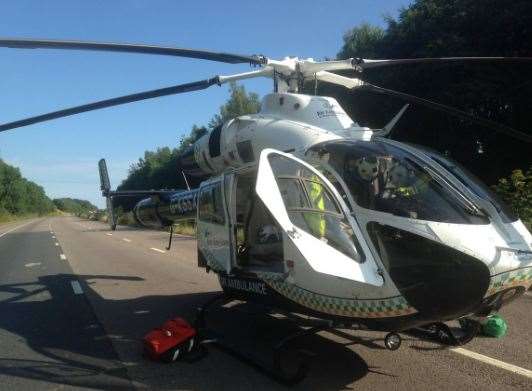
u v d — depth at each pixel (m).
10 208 97.88
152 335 5.75
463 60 5.90
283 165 5.34
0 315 8.09
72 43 5.05
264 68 6.56
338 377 5.02
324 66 6.44
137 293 9.60
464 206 4.55
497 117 18.92
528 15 17.50
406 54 21.27
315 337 6.27
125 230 33.59
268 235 6.08
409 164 4.85
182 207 9.36
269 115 6.62
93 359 5.82
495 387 4.71
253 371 5.28
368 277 4.47
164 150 60.75
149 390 4.89
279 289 5.35
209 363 5.55
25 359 5.87
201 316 6.43
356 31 25.11
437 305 4.38
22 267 14.09
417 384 4.82
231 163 7.10
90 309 8.35
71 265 14.12
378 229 4.64
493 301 4.41
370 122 21.33
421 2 21.00
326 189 4.93
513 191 12.98
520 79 17.88
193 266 13.06
